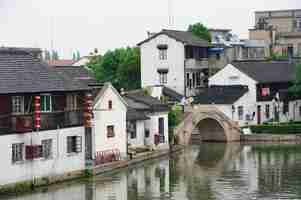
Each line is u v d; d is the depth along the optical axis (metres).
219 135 95.00
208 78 109.44
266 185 61.75
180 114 89.50
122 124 72.81
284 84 107.06
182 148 87.19
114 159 70.62
